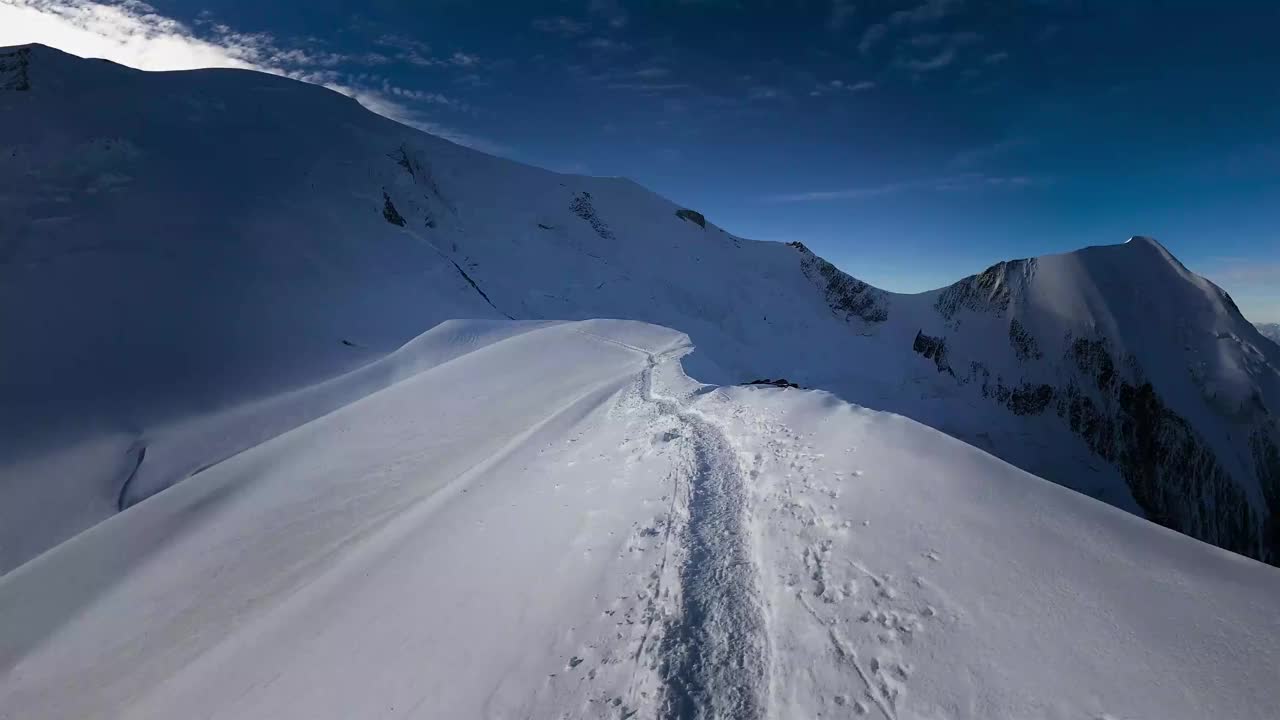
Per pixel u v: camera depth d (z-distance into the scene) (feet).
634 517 34.83
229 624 46.32
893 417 39.06
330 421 87.56
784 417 45.29
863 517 28.84
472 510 45.98
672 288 303.68
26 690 46.73
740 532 30.91
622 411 63.10
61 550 66.39
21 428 107.04
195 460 103.45
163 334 139.74
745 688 20.36
